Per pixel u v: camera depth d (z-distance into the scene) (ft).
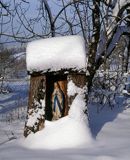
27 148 11.71
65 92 12.77
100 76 21.24
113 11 17.70
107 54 18.52
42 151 11.26
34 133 12.48
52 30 17.57
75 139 11.75
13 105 24.56
